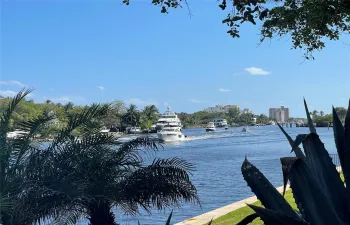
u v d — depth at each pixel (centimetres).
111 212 816
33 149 673
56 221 669
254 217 223
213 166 3988
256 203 1277
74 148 720
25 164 642
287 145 7744
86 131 779
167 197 823
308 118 240
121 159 781
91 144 746
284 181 188
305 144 229
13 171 622
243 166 234
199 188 2452
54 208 658
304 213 205
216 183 2703
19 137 673
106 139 772
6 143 638
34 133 689
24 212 595
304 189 206
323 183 223
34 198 622
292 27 925
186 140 11219
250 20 686
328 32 905
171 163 827
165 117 10994
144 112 12838
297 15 856
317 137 230
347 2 788
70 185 638
